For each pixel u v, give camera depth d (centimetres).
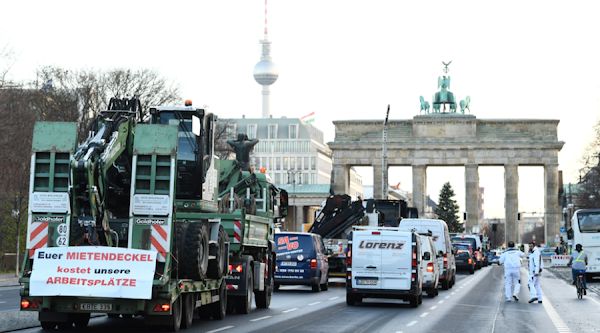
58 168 3438
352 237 5950
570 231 11125
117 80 13075
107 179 3609
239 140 5634
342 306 5872
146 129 3559
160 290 3469
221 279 4397
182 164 4388
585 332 4266
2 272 11300
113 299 3450
